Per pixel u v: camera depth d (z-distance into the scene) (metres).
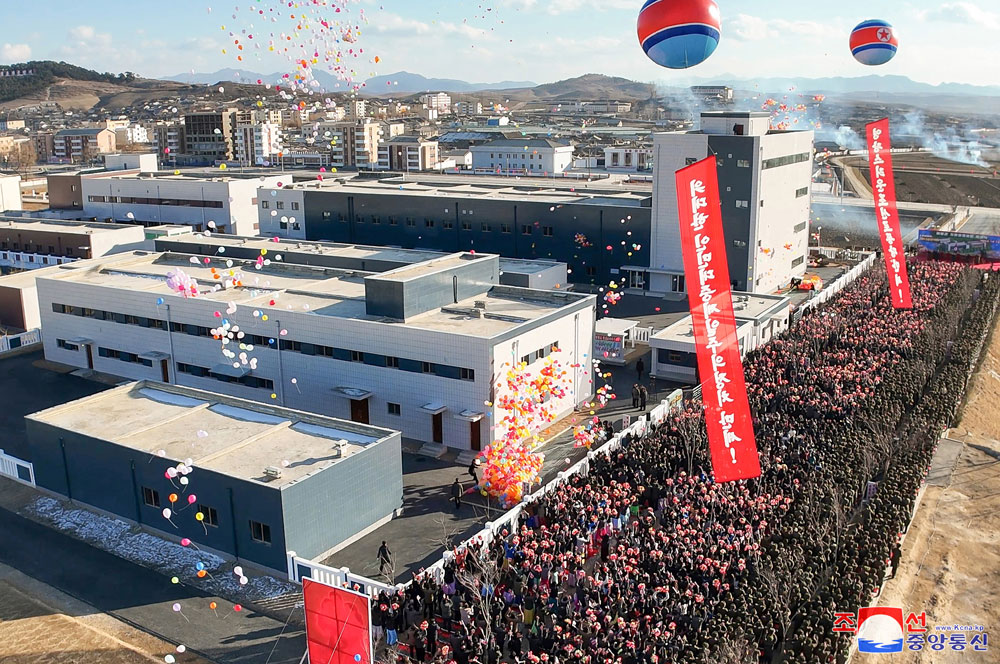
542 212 86.38
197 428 42.50
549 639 28.55
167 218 105.75
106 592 34.56
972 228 123.00
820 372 51.06
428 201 90.88
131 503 40.00
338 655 24.12
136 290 58.81
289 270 65.19
